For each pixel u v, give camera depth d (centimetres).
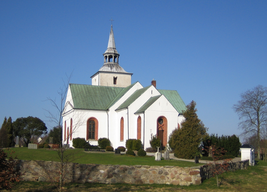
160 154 3591
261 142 5881
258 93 5828
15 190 1995
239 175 2841
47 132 9575
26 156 3616
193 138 4056
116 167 2338
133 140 4838
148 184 2341
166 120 5159
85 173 2280
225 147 4519
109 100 6169
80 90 6119
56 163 2261
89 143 5600
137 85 6072
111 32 7400
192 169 2441
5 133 6750
